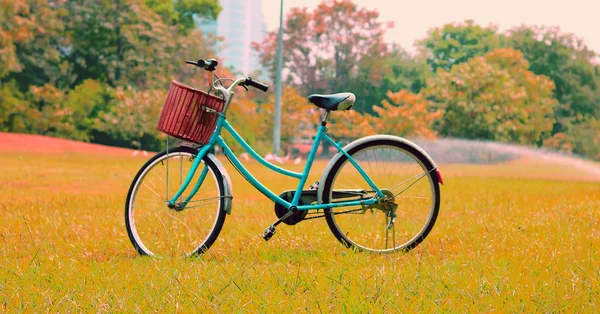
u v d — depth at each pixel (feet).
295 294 12.27
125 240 18.76
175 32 216.13
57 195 36.52
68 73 188.24
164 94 183.21
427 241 18.98
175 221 19.42
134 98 176.96
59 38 190.70
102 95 187.42
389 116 186.19
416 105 188.75
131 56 187.83
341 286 12.73
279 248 17.40
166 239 17.76
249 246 17.66
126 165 74.43
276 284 12.97
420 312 11.23
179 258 15.53
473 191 40.91
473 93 189.47
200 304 11.62
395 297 12.04
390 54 243.81
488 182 53.26
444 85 192.54
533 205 29.43
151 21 191.52
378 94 253.44
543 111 210.59
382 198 16.66
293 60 241.14
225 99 16.40
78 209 27.76
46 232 20.31
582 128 238.68
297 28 238.07
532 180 58.29
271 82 246.06
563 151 225.76
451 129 190.90
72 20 189.78
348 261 15.17
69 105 179.63
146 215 21.09
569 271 14.40
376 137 16.80
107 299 11.94
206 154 16.55
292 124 193.77
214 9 226.58
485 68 188.55
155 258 15.78
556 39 256.73
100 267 14.62
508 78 190.70
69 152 120.78
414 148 16.90
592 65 255.50
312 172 77.36
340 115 192.85
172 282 12.96
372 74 242.78
